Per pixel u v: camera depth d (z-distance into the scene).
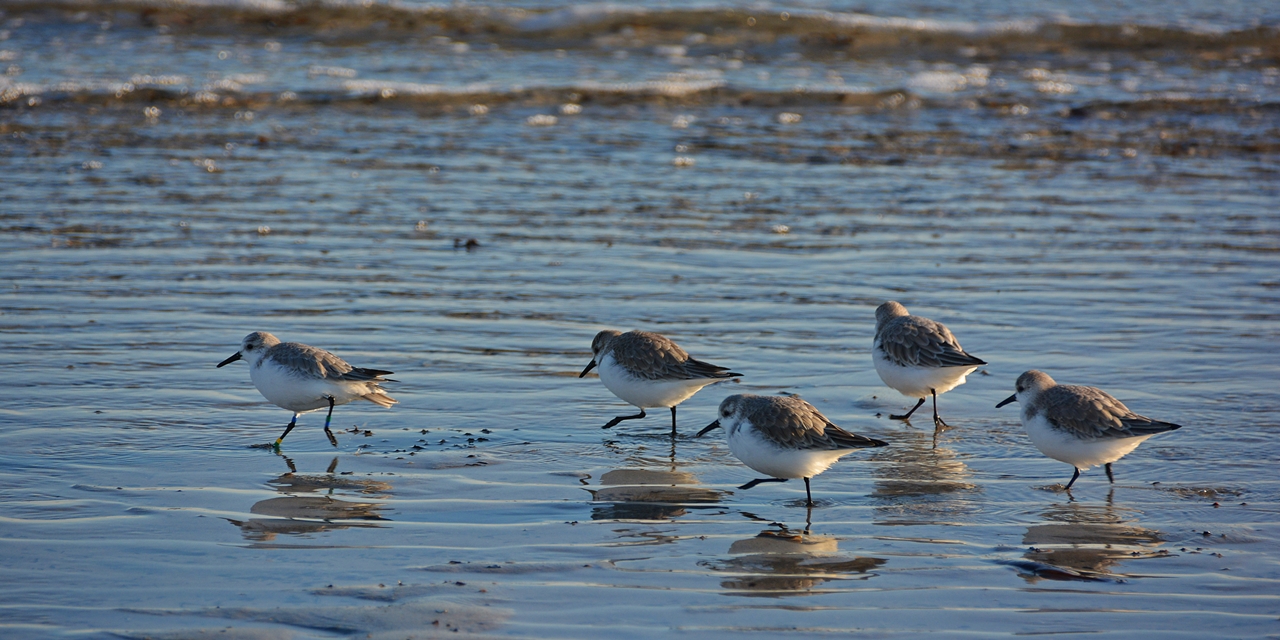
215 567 8.34
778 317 15.76
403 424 12.02
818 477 10.84
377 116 26.84
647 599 7.96
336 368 11.27
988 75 32.56
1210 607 7.96
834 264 18.06
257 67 30.31
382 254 17.94
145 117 25.73
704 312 15.87
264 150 23.72
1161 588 8.27
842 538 9.26
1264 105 29.39
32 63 29.30
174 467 10.57
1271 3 40.62
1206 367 13.84
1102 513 9.87
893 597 8.09
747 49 34.94
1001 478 10.84
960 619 7.73
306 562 8.48
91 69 29.05
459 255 18.05
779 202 21.38
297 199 20.61
